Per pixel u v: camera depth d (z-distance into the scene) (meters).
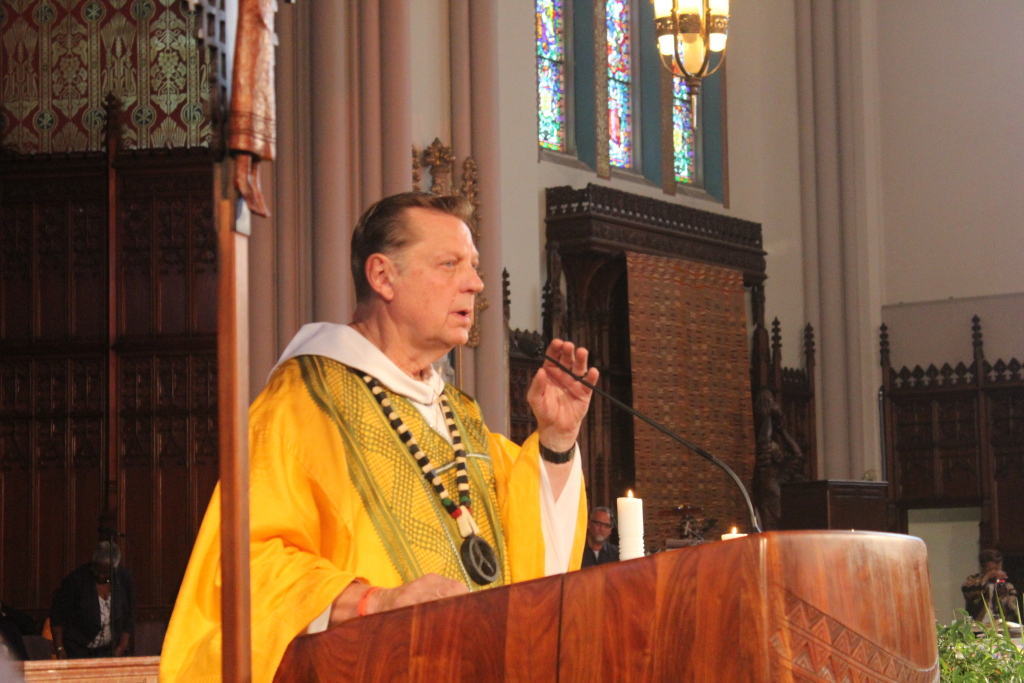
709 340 16.72
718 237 17.12
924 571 1.90
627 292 15.88
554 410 2.83
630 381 15.99
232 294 1.88
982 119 18.30
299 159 11.29
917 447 18.06
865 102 19.06
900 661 1.78
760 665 1.65
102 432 11.22
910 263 18.64
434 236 2.72
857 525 12.62
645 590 1.74
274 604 2.12
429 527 2.54
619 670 1.73
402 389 2.67
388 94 11.49
